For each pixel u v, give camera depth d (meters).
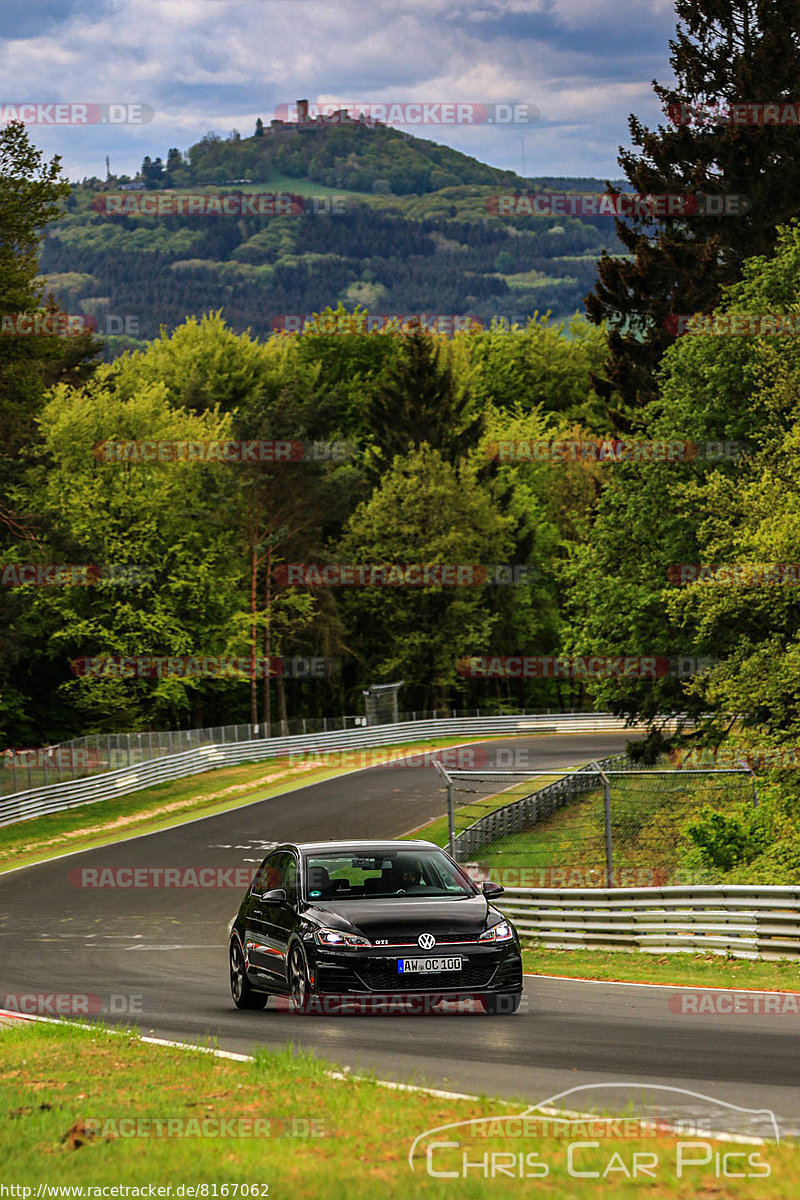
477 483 171.00
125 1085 17.52
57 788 93.06
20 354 89.50
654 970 33.22
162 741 111.44
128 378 178.50
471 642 165.88
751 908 34.03
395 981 23.59
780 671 55.19
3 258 87.69
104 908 58.88
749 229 94.56
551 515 184.38
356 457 170.25
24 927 53.12
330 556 156.38
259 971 26.72
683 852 63.56
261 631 152.38
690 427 76.56
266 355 192.00
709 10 97.62
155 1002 30.25
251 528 147.12
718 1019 23.27
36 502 133.50
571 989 29.36
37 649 139.00
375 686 148.25
